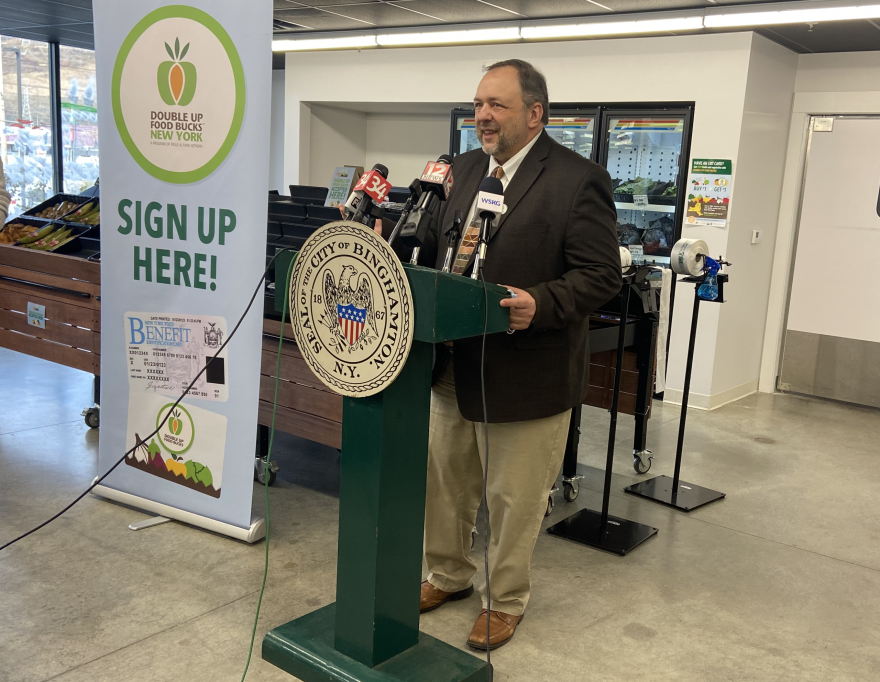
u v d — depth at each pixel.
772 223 5.82
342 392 1.88
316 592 2.58
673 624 2.52
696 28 5.04
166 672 2.11
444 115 7.76
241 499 2.89
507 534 2.28
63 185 8.91
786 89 5.63
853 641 2.48
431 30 6.20
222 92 2.64
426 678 1.97
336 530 3.09
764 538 3.28
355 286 1.80
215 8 2.60
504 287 1.91
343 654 2.06
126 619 2.36
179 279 2.86
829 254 5.77
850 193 5.63
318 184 7.95
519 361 2.15
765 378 6.09
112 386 3.11
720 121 5.18
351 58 7.09
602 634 2.44
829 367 5.86
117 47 2.81
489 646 2.24
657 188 5.62
